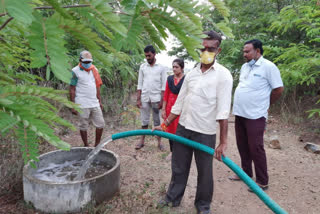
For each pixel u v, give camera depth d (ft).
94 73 12.92
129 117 20.35
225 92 7.13
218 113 7.08
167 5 2.22
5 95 2.18
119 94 22.38
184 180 8.55
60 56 1.85
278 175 11.65
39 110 2.40
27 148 2.40
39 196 8.08
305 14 15.74
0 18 2.34
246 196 9.98
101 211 8.38
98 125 13.34
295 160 13.38
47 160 10.34
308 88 23.35
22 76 3.82
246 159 10.84
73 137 15.65
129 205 8.86
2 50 3.62
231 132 18.83
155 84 13.76
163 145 15.16
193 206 8.98
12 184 9.51
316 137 16.42
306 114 20.71
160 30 2.39
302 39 23.31
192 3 2.24
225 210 9.00
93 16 2.02
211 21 2.58
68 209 8.13
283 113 20.76
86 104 12.42
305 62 15.29
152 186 10.39
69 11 2.02
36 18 1.86
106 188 8.89
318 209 9.06
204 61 6.66
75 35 2.09
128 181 10.76
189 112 7.68
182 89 8.14
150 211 8.47
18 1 1.62
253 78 9.88
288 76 17.28
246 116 9.91
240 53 25.53
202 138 7.61
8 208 8.31
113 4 2.26
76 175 9.71
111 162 10.54
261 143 9.83
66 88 14.39
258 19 25.18
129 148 14.66
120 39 2.30
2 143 11.55
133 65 21.89
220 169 12.44
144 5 2.21
